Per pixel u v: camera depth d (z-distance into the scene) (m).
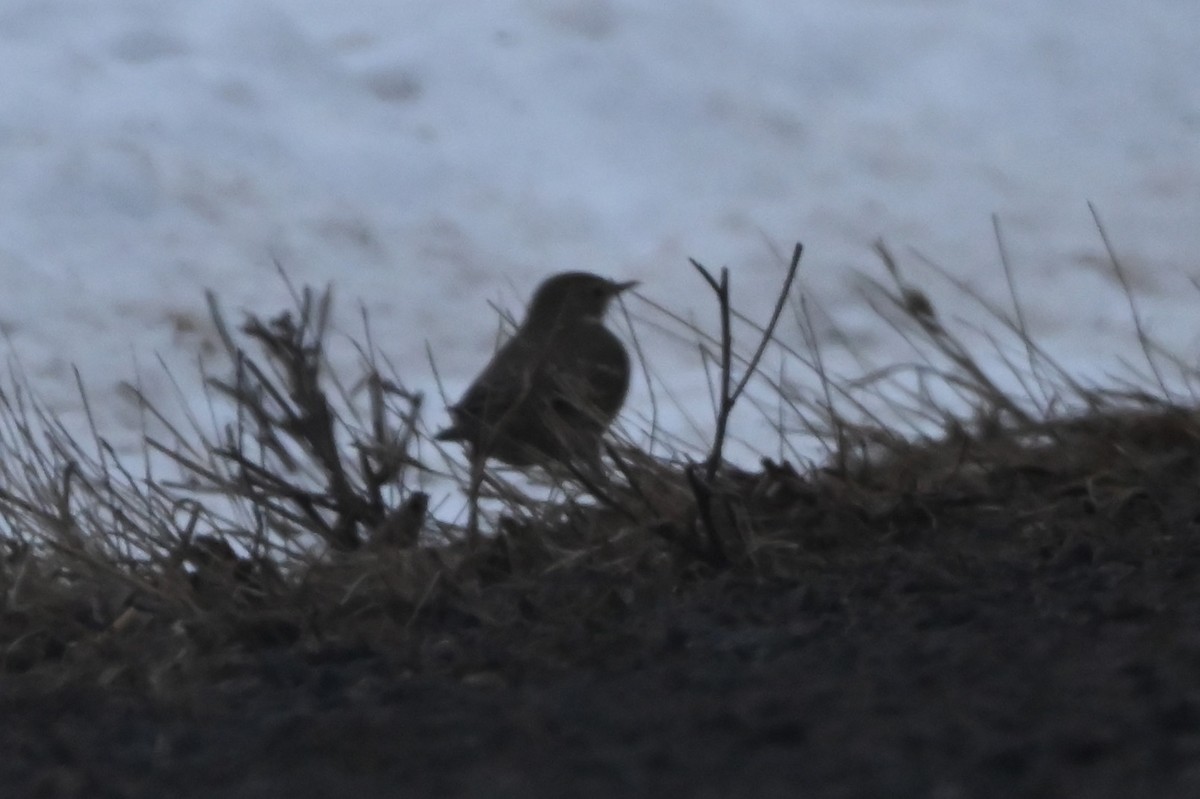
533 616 7.80
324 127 26.03
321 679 6.91
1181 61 29.52
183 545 8.59
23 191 23.25
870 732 5.45
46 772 5.73
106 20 27.27
